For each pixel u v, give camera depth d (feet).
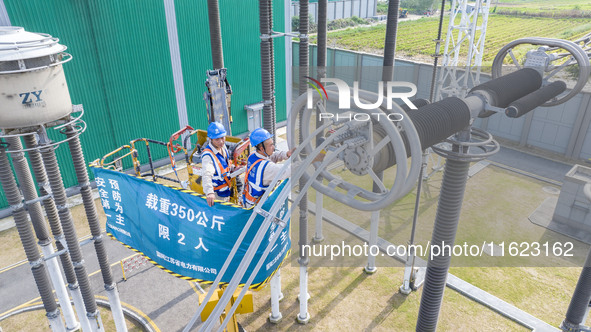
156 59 50.39
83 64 45.09
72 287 28.25
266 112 24.61
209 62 55.57
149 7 48.03
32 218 26.89
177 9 50.39
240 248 12.84
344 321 31.40
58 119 20.04
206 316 14.33
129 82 48.93
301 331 30.83
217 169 15.11
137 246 15.56
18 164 24.14
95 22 44.73
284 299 33.68
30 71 18.16
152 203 14.30
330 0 165.07
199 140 18.35
